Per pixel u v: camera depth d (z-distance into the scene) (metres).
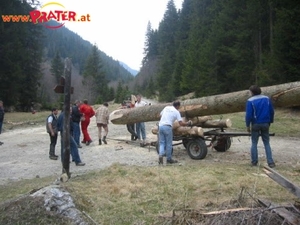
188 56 38.38
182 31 58.38
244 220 3.21
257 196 4.39
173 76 47.34
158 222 3.72
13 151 10.32
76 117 10.05
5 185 6.18
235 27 26.08
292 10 16.52
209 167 6.48
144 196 4.71
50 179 6.27
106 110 10.82
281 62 16.92
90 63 68.62
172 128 7.63
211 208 3.94
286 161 7.21
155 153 8.84
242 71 23.94
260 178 5.45
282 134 11.74
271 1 20.20
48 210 3.84
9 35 29.31
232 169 6.27
